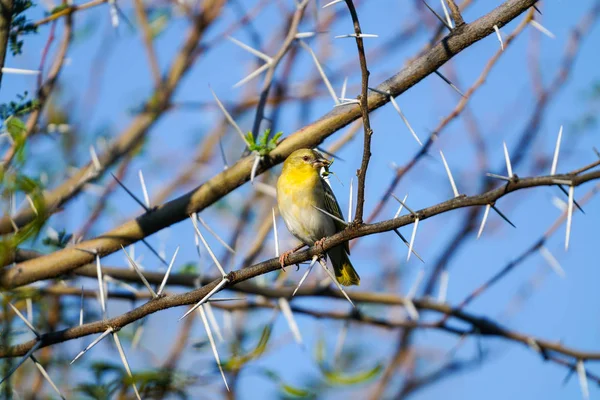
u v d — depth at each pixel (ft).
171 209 30.66
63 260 30.12
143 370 34.53
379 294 39.42
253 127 31.45
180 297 24.23
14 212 28.40
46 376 23.94
